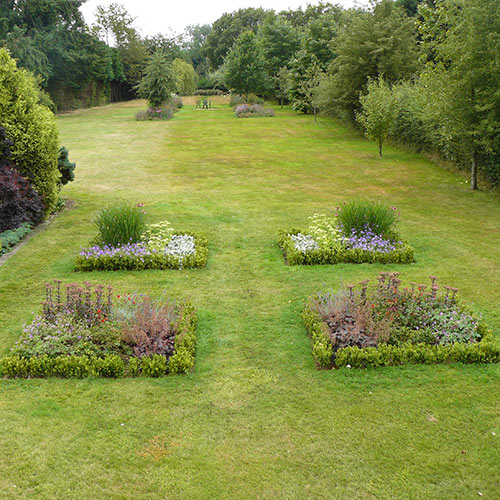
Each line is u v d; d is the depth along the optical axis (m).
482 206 11.57
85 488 3.45
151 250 7.92
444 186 13.64
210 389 4.61
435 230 9.69
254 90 39.75
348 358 4.97
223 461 3.73
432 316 5.58
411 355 5.02
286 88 37.34
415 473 3.61
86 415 4.20
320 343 5.10
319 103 24.61
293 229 9.28
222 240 9.07
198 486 3.49
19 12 35.09
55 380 4.69
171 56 61.06
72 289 5.68
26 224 9.23
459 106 11.93
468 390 4.59
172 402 4.41
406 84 20.61
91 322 5.30
